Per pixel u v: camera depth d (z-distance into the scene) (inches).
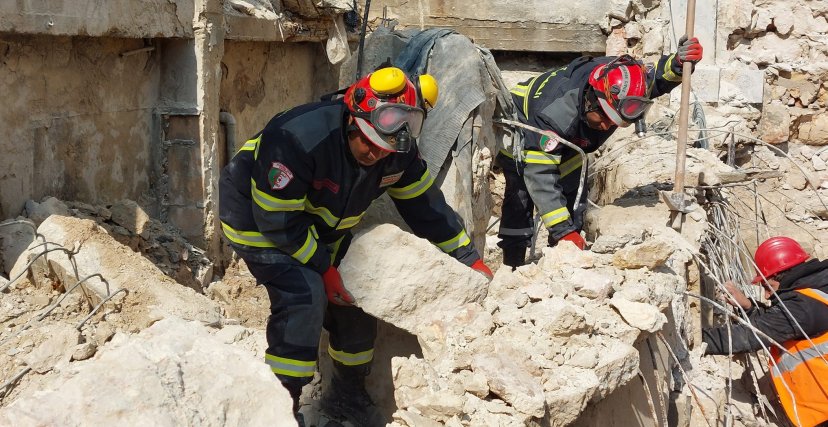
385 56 196.7
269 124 133.5
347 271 139.0
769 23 356.5
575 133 206.7
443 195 163.8
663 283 164.7
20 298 165.3
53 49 193.8
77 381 89.6
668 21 344.5
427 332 135.0
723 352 197.3
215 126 239.1
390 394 159.3
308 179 131.2
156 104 234.4
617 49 348.8
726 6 352.2
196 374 94.5
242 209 138.5
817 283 197.5
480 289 143.7
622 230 192.1
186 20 227.9
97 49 208.8
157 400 89.3
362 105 130.6
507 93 203.3
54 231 172.2
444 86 183.6
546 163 204.4
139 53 225.0
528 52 364.5
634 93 196.1
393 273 138.5
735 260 218.1
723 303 202.8
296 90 327.0
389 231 139.9
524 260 237.9
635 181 242.5
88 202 209.5
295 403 138.9
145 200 233.0
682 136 202.1
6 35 178.4
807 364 193.6
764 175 230.7
